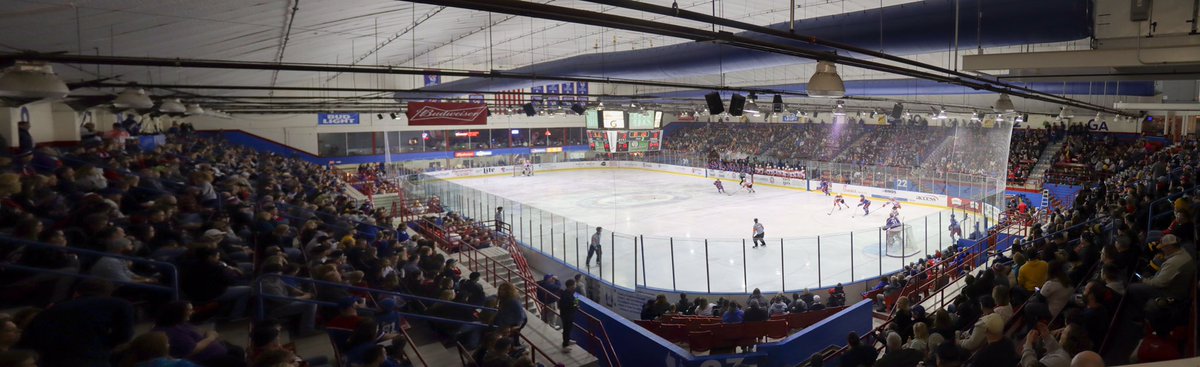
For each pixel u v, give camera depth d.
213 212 11.83
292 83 27.84
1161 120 41.97
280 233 10.80
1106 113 39.25
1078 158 38.19
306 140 49.84
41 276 6.84
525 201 41.28
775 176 46.94
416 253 12.73
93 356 4.96
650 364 11.10
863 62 9.32
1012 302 9.43
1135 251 8.72
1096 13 10.05
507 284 9.48
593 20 5.74
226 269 7.88
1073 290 8.14
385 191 36.53
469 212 28.64
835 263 21.38
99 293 6.02
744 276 19.14
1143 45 9.56
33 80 6.66
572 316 10.66
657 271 20.48
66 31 8.41
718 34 6.99
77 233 7.62
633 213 35.69
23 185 9.27
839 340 12.42
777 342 11.58
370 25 14.34
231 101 29.20
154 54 11.89
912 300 15.43
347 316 8.31
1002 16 11.60
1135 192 13.54
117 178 13.18
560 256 22.88
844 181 42.12
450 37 22.17
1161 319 5.62
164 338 4.86
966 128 43.25
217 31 10.66
